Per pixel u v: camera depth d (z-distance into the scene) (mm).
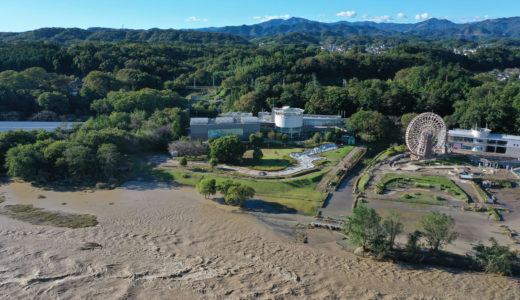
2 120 155625
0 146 105125
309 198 93125
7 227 72688
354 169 117375
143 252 64250
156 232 72812
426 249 67125
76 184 98625
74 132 130625
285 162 118875
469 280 58406
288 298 52000
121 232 72250
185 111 159625
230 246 68000
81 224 75125
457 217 82812
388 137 150875
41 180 98688
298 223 79312
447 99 186000
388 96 179125
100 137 114000
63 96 171000
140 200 89688
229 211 84500
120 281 54688
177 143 124250
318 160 121312
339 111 181625
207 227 75875
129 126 142250
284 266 61156
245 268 59969
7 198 88250
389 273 60125
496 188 101250
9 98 163625
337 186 101500
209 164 114562
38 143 106562
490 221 80875
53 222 75812
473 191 98188
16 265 58500
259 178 103188
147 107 169250
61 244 66250
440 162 121688
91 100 184250
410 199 92000
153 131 132250
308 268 60812
